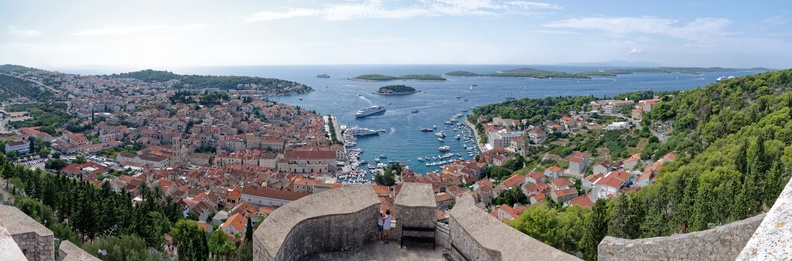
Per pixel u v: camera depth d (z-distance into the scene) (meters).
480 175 151.12
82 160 165.25
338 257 17.28
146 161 165.50
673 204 55.53
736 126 98.06
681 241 14.95
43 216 60.69
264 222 15.99
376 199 18.78
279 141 197.12
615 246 16.06
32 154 171.88
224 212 106.50
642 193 69.06
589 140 170.25
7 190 81.94
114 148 189.38
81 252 21.45
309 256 17.22
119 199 80.44
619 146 153.12
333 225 17.53
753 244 6.23
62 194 70.62
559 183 117.62
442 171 153.25
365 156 185.88
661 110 162.00
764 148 60.47
